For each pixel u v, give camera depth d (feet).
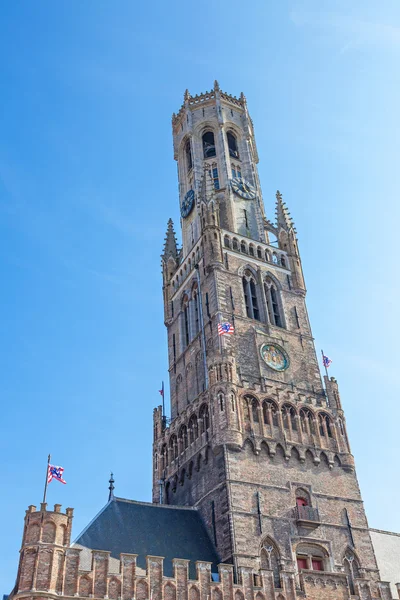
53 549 147.43
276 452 205.05
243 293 248.52
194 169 306.96
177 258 296.30
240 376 220.02
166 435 238.48
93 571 150.20
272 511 190.90
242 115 334.85
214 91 335.67
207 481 201.36
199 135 322.14
